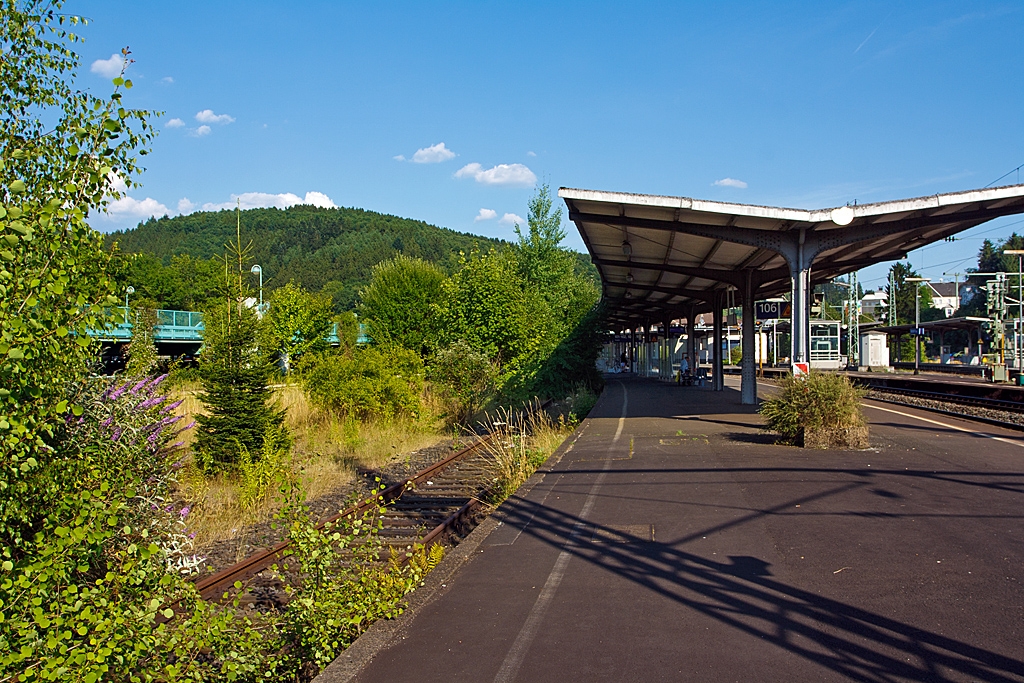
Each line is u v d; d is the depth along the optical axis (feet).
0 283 12.15
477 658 14.84
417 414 68.44
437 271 129.70
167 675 15.06
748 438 46.39
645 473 34.78
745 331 73.41
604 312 105.70
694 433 49.88
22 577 13.12
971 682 13.02
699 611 16.85
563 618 16.83
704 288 97.71
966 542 21.59
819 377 42.42
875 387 119.34
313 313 119.34
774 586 18.33
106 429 21.88
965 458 36.91
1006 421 55.67
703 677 13.47
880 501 27.17
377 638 16.15
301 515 18.16
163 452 27.81
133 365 32.58
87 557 15.33
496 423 58.08
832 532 23.04
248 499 34.47
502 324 76.95
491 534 24.88
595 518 26.30
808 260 48.93
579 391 88.94
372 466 47.57
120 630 14.20
